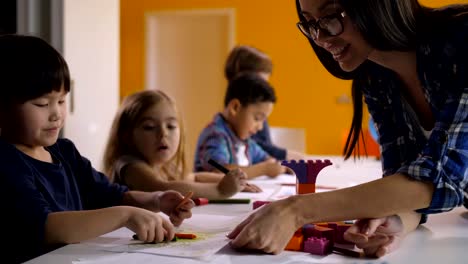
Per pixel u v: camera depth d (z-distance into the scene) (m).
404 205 0.79
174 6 4.98
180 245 0.79
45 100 0.95
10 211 0.84
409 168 0.81
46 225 0.82
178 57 5.08
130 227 0.82
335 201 0.79
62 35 2.14
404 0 0.81
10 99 0.94
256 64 2.52
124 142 1.55
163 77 5.12
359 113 1.10
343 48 0.85
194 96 5.08
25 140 0.97
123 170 1.45
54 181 1.03
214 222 0.99
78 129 2.31
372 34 0.80
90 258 0.72
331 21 0.81
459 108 0.81
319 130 4.66
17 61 0.93
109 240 0.83
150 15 5.04
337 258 0.74
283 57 4.71
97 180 1.20
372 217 0.80
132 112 1.52
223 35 4.95
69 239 0.81
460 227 0.95
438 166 0.79
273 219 0.76
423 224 0.97
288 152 2.37
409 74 0.96
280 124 4.74
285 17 4.70
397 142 1.04
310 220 0.78
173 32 5.07
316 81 4.65
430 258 0.74
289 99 4.72
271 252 0.75
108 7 2.59
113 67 2.68
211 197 1.34
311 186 0.96
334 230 0.81
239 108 2.02
